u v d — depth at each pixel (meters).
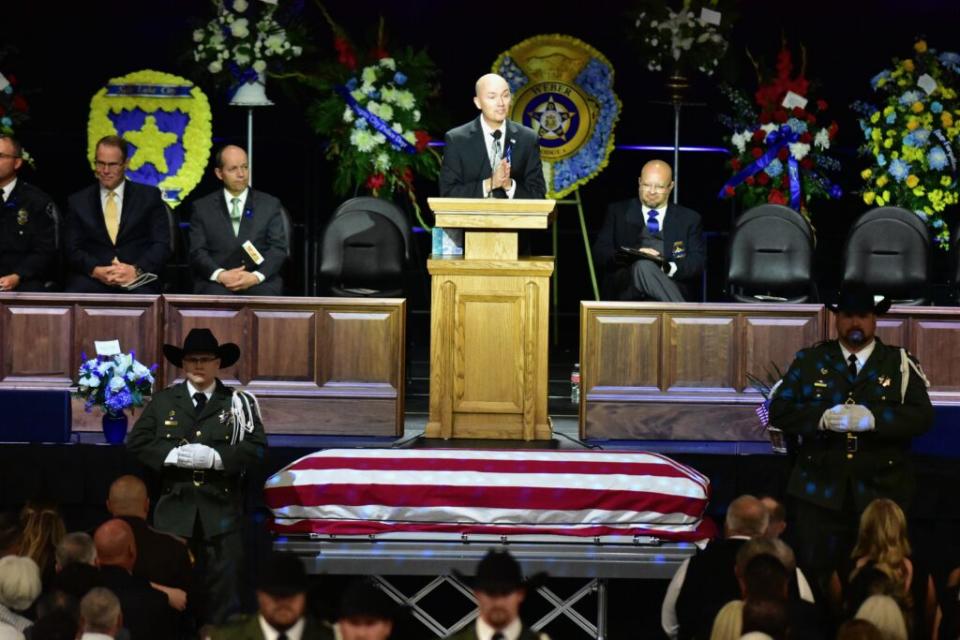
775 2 48.25
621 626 31.34
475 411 31.95
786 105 42.66
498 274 31.72
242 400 28.17
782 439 32.19
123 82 43.56
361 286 36.28
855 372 27.95
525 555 27.28
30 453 32.19
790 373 28.27
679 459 31.67
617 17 48.50
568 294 47.72
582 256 47.69
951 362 34.72
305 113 45.28
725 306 34.41
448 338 31.88
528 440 31.88
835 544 28.02
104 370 32.41
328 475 27.48
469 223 31.45
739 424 34.38
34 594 22.09
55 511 25.50
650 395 34.34
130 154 43.59
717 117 44.38
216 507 28.06
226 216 36.56
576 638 31.23
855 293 27.88
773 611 19.61
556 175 46.31
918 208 42.16
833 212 47.66
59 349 34.78
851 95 48.25
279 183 47.88
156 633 23.31
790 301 36.69
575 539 27.48
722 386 34.50
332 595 28.89
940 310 34.69
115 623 19.62
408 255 37.50
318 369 34.59
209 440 27.86
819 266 47.62
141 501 26.12
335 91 41.88
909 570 24.06
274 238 36.69
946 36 47.94
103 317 34.69
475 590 19.36
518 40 48.56
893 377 27.73
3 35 47.22
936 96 42.09
